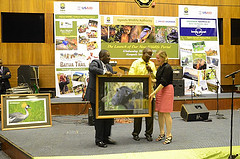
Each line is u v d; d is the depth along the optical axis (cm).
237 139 452
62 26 888
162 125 460
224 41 1006
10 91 709
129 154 363
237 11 1012
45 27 905
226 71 1003
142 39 936
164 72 439
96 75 412
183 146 410
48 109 601
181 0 962
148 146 415
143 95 438
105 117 413
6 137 487
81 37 895
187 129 546
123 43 923
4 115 562
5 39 1083
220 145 410
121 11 926
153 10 945
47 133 520
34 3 897
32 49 899
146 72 480
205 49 956
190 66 938
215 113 751
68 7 894
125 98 432
